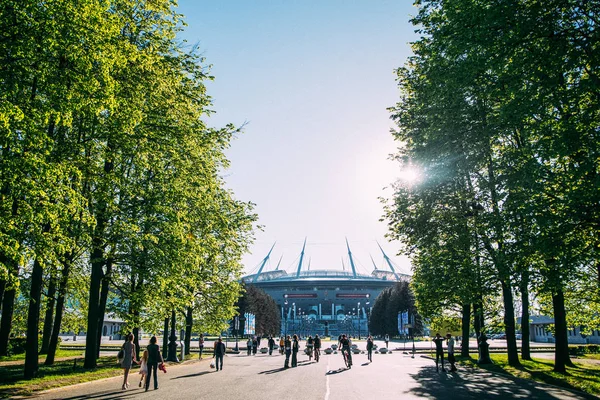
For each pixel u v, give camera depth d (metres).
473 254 28.27
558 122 16.77
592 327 36.22
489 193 24.78
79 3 15.06
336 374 26.64
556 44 15.85
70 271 28.92
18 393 16.91
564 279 18.80
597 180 14.85
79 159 19.62
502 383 20.97
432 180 28.50
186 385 20.52
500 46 16.77
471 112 23.52
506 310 29.27
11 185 14.93
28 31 14.82
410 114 31.00
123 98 18.81
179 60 26.28
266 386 20.09
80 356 40.03
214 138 29.08
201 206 28.86
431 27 22.61
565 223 16.69
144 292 26.70
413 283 38.25
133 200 25.23
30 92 16.91
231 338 112.69
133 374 25.48
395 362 38.78
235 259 43.06
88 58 15.59
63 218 16.48
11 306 27.25
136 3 24.39
